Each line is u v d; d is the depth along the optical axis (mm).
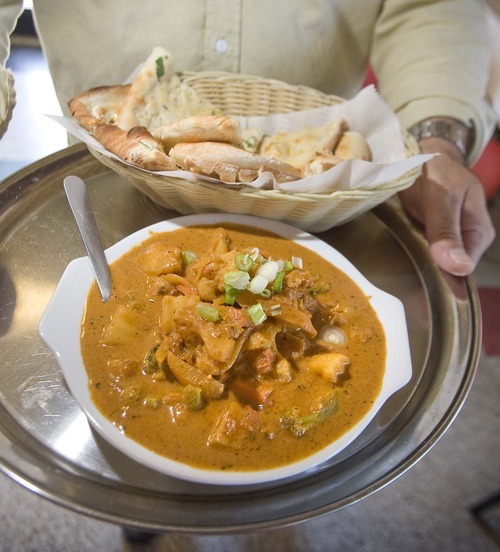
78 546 401
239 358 256
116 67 439
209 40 437
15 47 690
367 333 284
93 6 412
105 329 258
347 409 250
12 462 225
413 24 472
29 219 342
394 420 273
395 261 369
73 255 327
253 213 334
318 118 416
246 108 419
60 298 259
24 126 639
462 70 453
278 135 402
